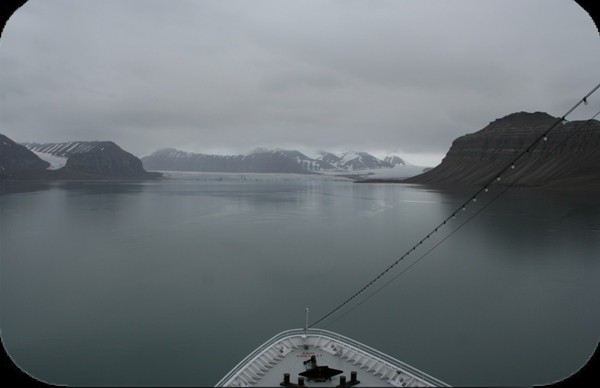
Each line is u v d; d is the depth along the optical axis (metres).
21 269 54.34
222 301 42.50
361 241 77.00
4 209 125.12
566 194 191.50
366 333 34.69
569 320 37.50
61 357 30.08
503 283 49.03
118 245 71.12
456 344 32.59
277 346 22.41
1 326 35.59
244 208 143.00
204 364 29.08
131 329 35.19
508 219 105.12
